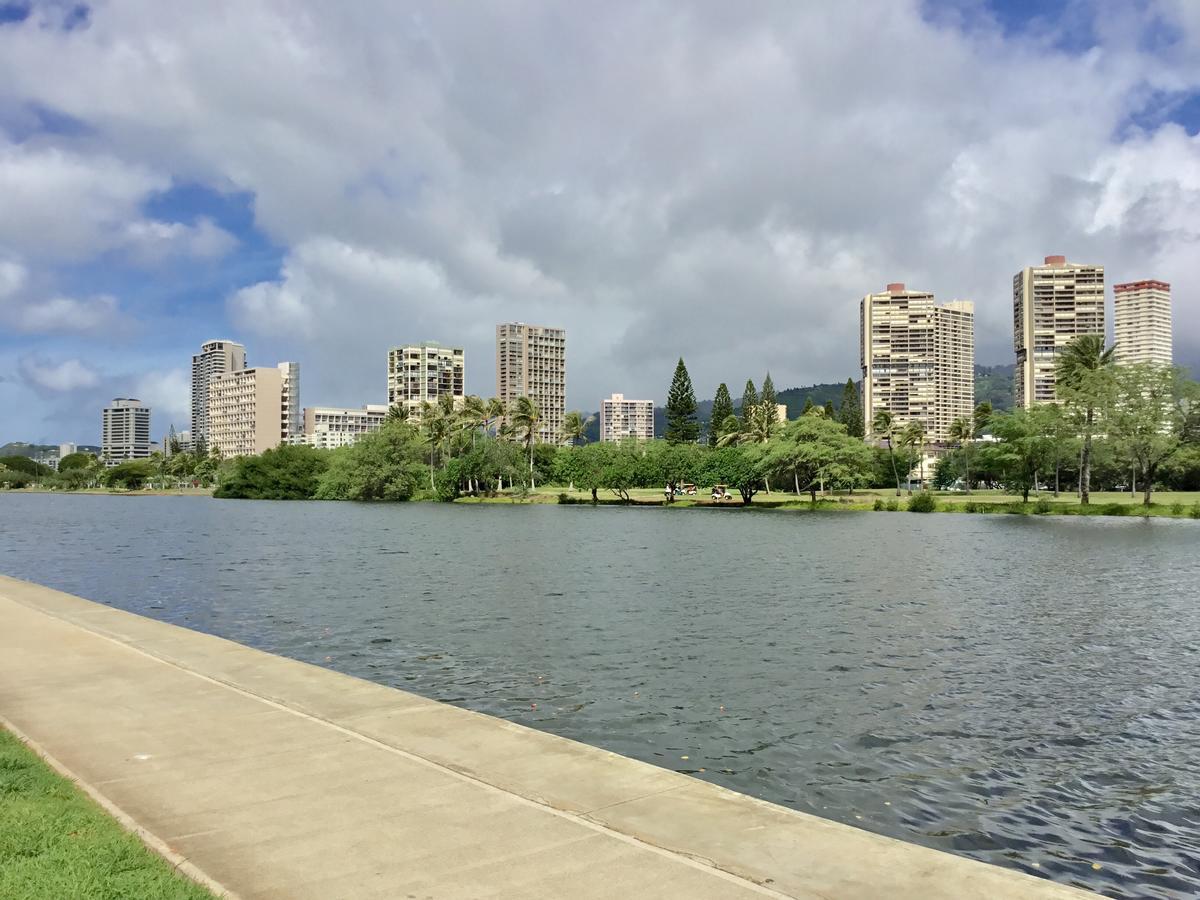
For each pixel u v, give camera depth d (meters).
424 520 100.06
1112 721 17.72
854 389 186.25
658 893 6.26
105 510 134.25
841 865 6.88
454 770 9.25
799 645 25.53
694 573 45.19
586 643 25.66
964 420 177.50
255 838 7.25
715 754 15.34
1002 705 18.88
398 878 6.47
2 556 56.59
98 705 11.99
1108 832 12.09
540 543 65.88
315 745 10.09
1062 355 124.31
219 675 14.03
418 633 27.33
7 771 8.81
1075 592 38.59
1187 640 26.95
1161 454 100.25
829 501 126.44
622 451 140.00
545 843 7.20
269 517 108.75
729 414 183.50
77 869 6.32
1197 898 10.16
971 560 53.03
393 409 178.62
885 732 16.75
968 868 6.85
